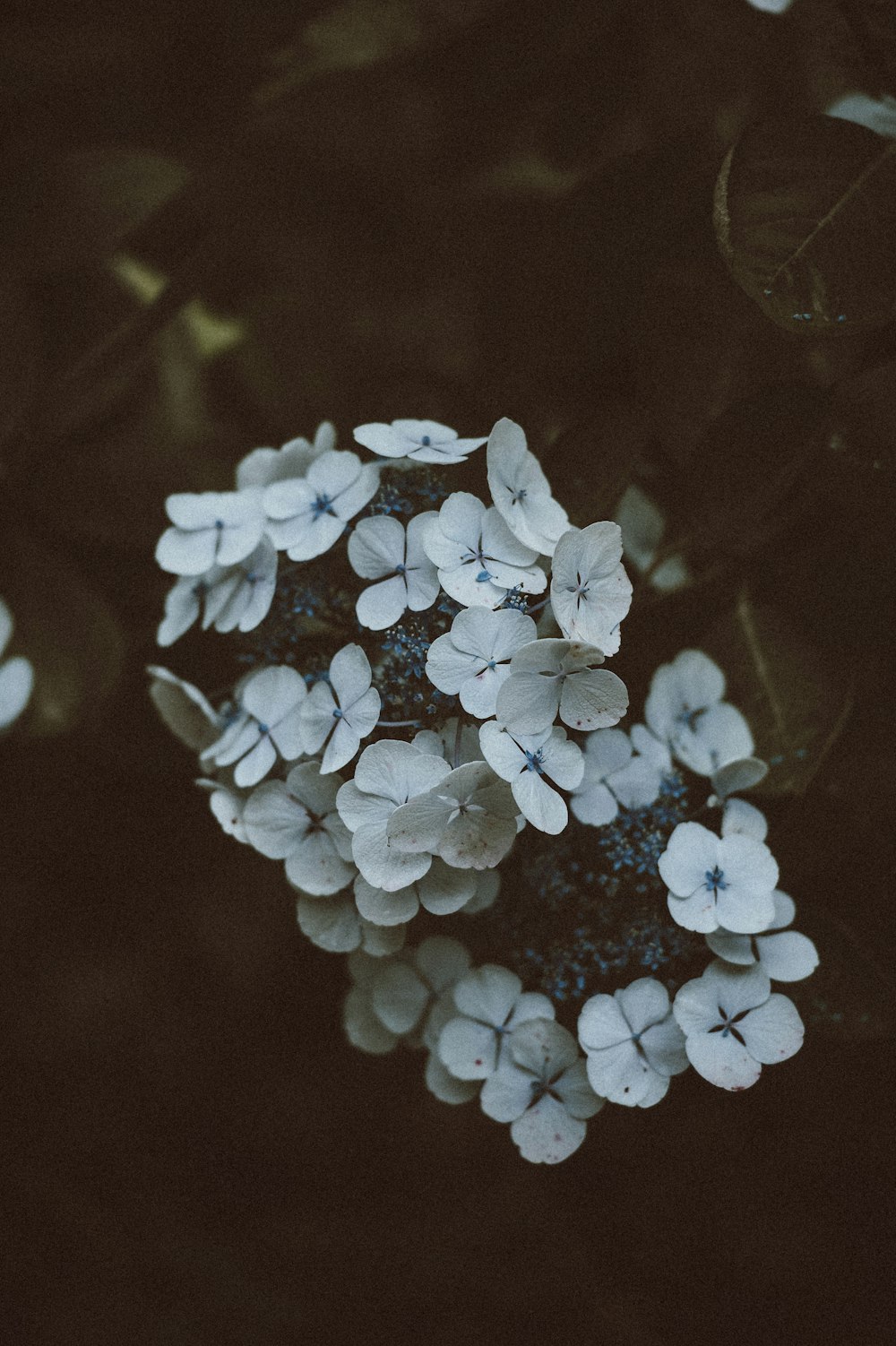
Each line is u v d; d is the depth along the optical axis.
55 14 0.73
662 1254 0.75
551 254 0.67
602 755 0.59
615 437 0.65
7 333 0.72
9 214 0.76
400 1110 0.80
